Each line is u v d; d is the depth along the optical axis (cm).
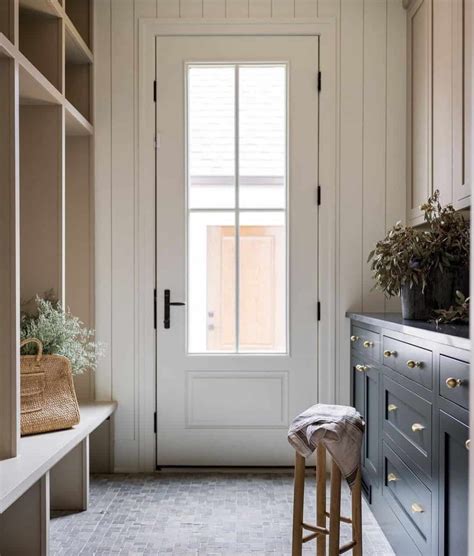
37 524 220
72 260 329
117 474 326
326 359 329
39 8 258
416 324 217
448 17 249
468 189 225
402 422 217
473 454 75
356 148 329
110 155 329
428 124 280
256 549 235
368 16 326
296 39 327
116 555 229
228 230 332
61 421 253
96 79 328
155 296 330
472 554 74
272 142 331
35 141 272
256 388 331
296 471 187
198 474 325
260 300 332
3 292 206
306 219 329
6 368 208
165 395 331
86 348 329
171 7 326
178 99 328
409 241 241
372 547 235
